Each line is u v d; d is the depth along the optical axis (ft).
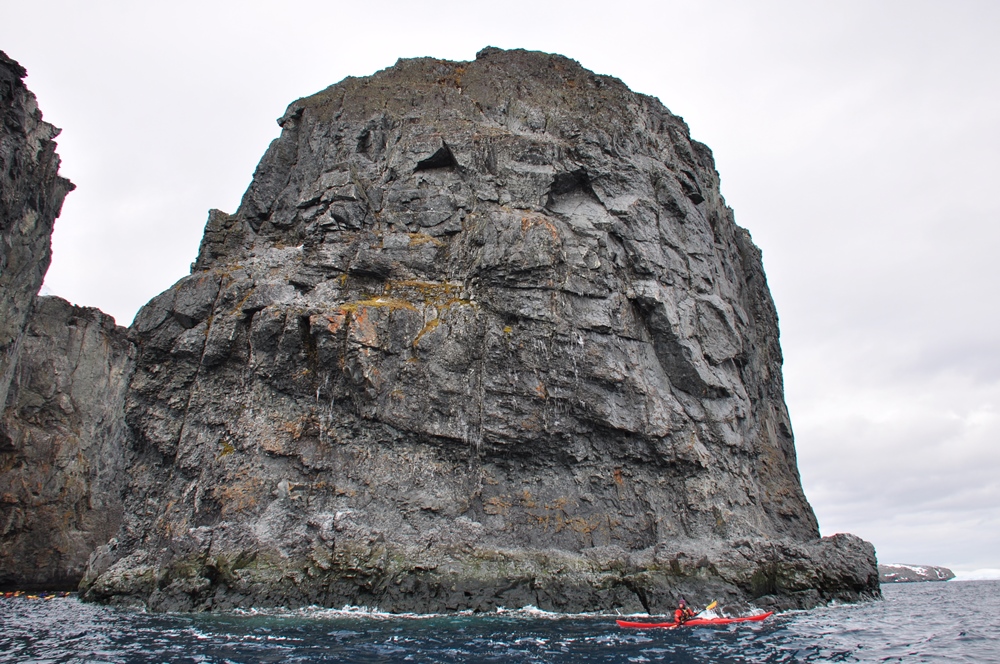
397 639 58.80
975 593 151.53
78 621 69.82
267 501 83.35
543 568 78.95
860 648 57.98
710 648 56.54
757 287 138.51
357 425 87.15
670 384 98.58
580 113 120.98
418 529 80.89
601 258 100.42
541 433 87.10
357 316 89.66
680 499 89.71
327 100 126.52
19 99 91.81
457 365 89.35
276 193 118.73
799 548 86.99
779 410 128.57
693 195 123.54
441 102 122.31
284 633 61.52
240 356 94.73
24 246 100.17
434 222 104.68
